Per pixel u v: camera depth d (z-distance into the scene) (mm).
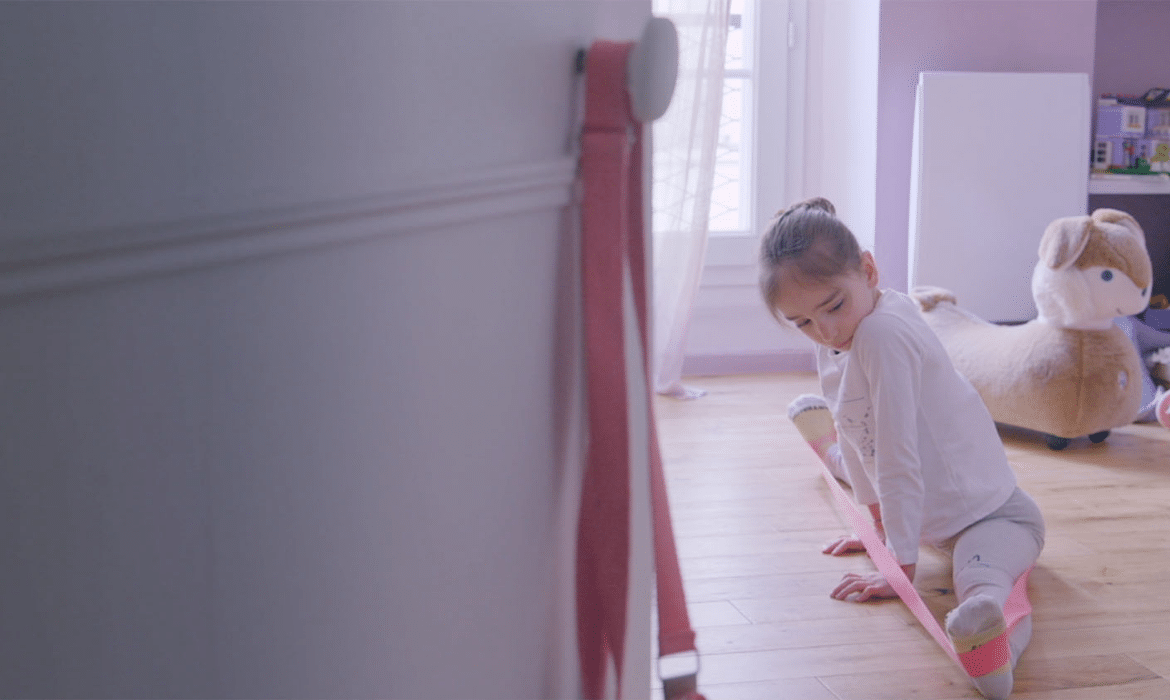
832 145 2945
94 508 243
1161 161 2836
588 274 462
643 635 581
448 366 380
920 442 1372
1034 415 2080
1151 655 1179
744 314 2955
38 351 229
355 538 332
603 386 463
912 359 1326
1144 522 1652
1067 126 2662
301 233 295
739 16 2914
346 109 308
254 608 292
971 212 2645
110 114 234
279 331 294
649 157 517
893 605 1335
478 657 415
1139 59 3078
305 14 290
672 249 2490
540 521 471
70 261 230
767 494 1815
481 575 414
